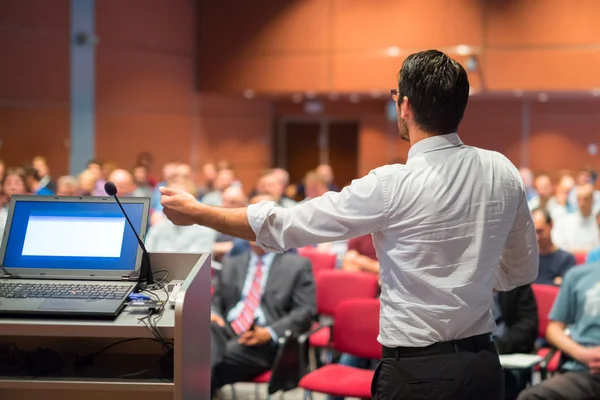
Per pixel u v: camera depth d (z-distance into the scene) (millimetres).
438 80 1903
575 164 13000
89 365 2109
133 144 10609
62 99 9328
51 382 1908
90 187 7621
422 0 10648
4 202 6332
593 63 10172
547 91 10594
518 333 3824
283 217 1925
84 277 2176
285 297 4371
